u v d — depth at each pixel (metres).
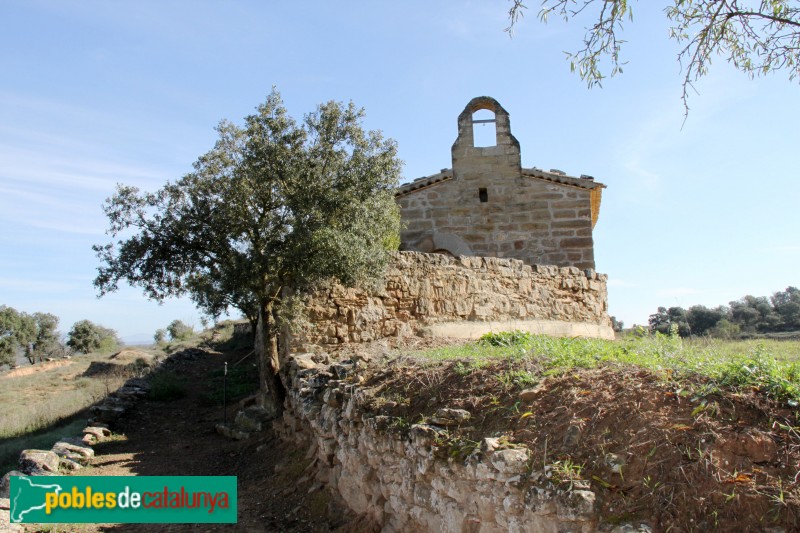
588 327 15.53
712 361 4.85
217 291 9.82
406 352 8.74
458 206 17.81
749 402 3.82
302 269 9.66
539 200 17.61
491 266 13.63
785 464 3.34
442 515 4.59
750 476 3.33
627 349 6.08
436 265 12.49
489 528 4.11
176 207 10.81
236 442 11.14
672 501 3.35
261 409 12.09
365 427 6.06
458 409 5.09
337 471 7.02
